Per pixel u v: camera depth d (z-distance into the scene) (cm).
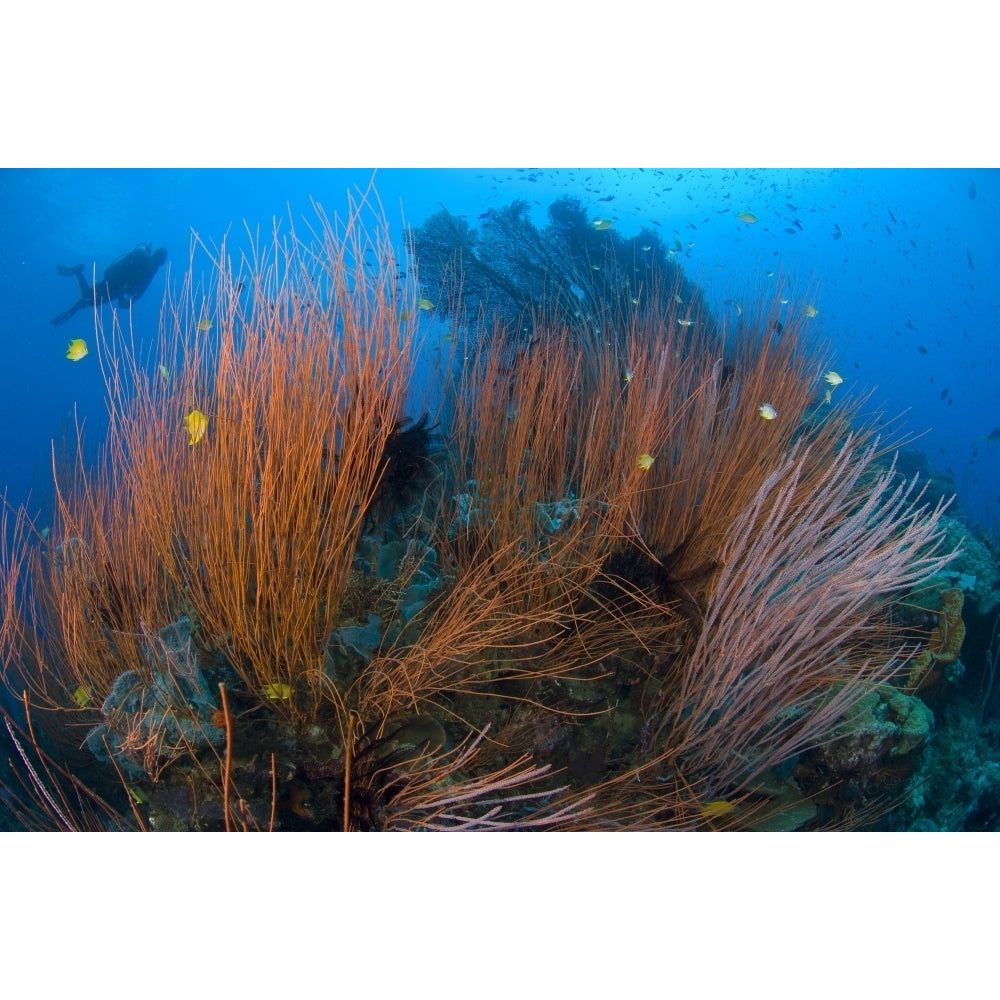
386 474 209
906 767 223
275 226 161
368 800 152
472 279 533
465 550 205
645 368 235
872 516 180
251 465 153
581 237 657
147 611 171
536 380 221
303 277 163
